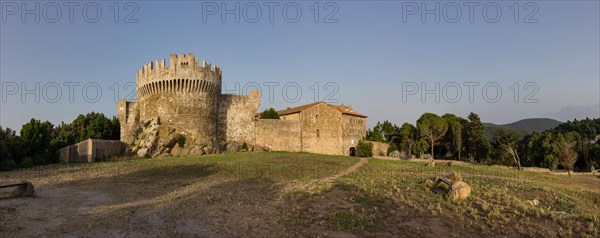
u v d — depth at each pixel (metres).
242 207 21.97
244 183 31.52
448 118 100.56
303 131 79.81
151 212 20.75
